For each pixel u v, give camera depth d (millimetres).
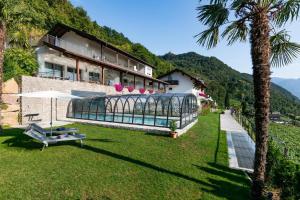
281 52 6703
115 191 6480
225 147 12891
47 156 9320
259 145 5926
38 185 6574
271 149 7969
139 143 12289
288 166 6598
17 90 17125
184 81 50594
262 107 5707
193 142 13320
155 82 50719
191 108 22109
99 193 6309
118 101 20938
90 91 24594
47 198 5875
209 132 17906
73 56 24562
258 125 5863
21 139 11961
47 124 17750
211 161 9977
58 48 23062
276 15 5742
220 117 35188
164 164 8992
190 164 9250
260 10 5453
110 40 71375
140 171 8086
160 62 85750
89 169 8016
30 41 29203
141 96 19875
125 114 19750
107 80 37344
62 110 21438
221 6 5875
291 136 25938
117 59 38281
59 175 7363
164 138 13828
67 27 29766
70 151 10172
